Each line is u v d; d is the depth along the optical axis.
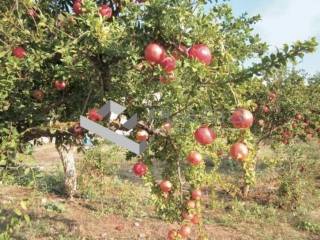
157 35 3.02
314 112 11.78
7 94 3.56
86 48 3.34
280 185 11.88
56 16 3.84
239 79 2.74
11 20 3.38
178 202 3.79
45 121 3.89
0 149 3.36
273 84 11.37
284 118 11.45
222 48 2.96
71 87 3.97
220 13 3.35
